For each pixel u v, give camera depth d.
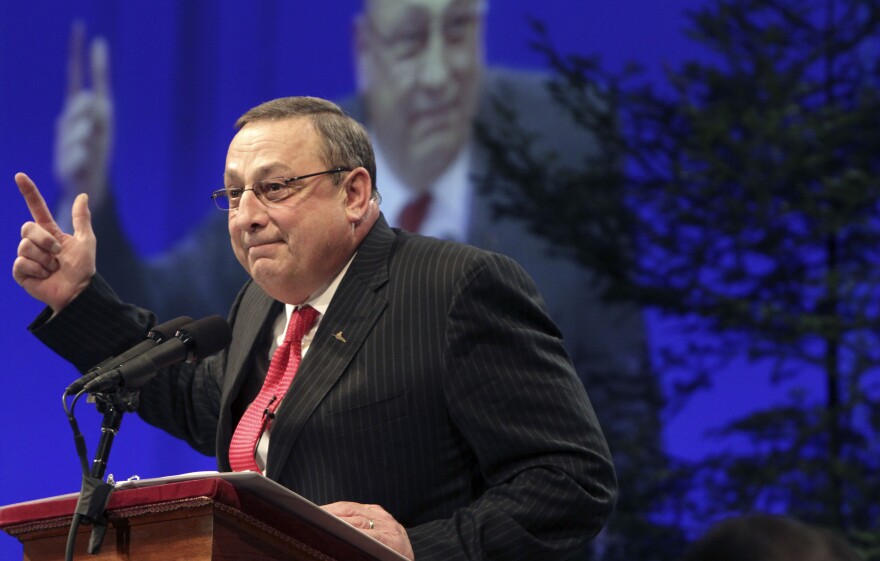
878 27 19.88
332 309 7.26
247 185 7.21
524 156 20.56
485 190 20.94
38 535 5.92
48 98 24.56
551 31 24.03
